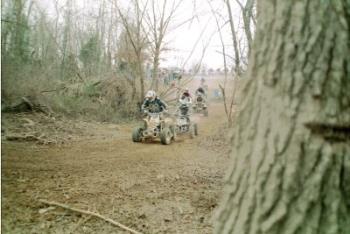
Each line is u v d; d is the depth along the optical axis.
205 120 17.47
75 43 22.25
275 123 1.54
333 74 1.46
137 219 4.40
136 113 18.03
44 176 6.15
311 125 1.45
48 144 9.46
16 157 7.38
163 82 22.89
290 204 1.47
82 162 7.57
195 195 5.46
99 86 18.55
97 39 21.58
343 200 1.42
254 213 1.56
